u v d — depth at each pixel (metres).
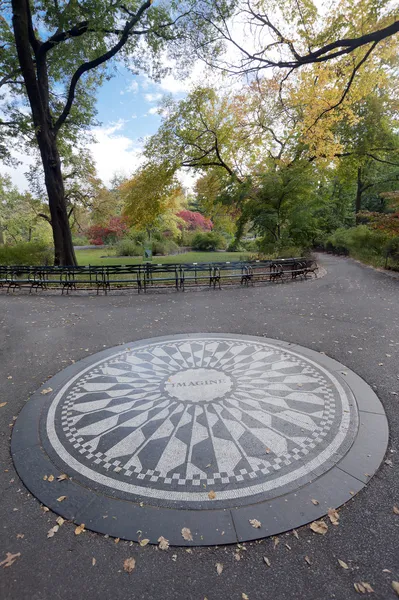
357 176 26.17
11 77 15.88
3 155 17.11
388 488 2.94
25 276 16.56
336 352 5.93
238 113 19.16
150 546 2.49
